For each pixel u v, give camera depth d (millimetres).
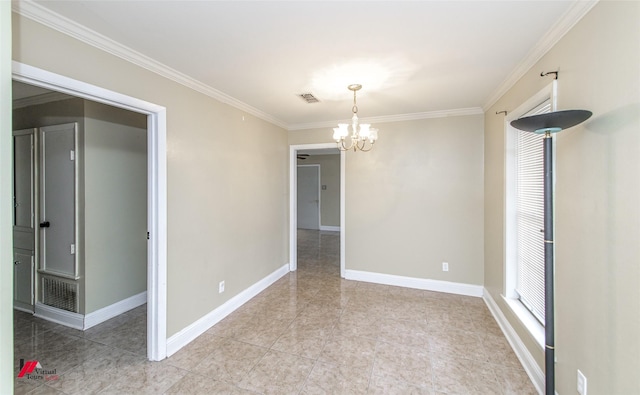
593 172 1328
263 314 2967
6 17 1042
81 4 1412
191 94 2443
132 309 3111
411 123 3652
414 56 2002
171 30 1669
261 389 1860
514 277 2527
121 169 3006
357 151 3938
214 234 2752
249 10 1473
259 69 2219
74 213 2701
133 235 3145
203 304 2613
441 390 1851
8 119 1051
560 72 1624
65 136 2727
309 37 1752
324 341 2441
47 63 1504
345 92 2762
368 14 1510
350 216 4016
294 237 4457
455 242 3514
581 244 1427
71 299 2730
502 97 2650
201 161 2566
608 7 1216
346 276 4074
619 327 1162
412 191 3688
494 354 2246
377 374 2010
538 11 1478
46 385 1888
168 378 1964
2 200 1033
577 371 1464
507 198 2531
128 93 1918
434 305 3174
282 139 4172
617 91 1165
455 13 1500
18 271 2980
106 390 1846
